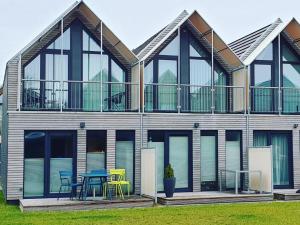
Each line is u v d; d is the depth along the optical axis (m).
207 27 18.78
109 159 17.36
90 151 17.34
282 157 19.38
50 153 16.89
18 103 16.66
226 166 18.62
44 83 17.94
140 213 14.24
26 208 14.59
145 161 17.12
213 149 18.58
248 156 18.41
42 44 18.11
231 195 16.81
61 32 17.56
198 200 16.27
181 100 19.09
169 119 18.06
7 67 17.59
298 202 16.64
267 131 19.22
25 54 17.66
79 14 18.58
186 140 18.33
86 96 18.47
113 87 18.86
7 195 16.30
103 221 12.88
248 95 18.92
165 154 18.02
